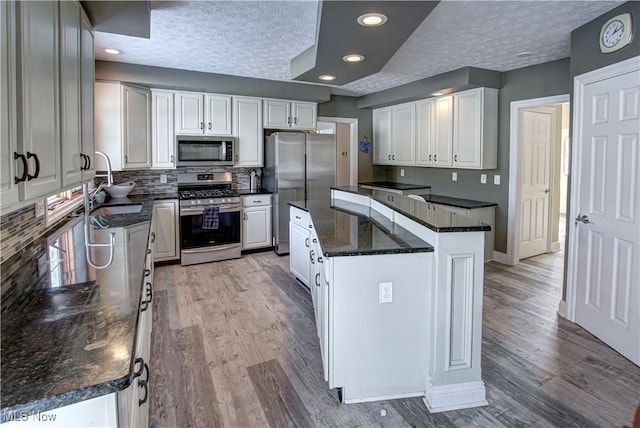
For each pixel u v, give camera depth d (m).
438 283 2.03
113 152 4.21
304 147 5.36
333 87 5.46
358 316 2.09
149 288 2.37
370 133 6.56
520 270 4.59
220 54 3.83
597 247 2.85
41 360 0.95
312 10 2.72
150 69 4.32
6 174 1.06
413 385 2.18
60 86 1.59
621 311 2.61
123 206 4.02
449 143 5.02
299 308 3.48
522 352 2.67
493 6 2.64
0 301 1.35
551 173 5.37
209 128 4.98
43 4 1.39
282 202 5.27
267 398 2.19
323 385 2.32
